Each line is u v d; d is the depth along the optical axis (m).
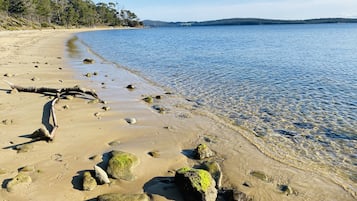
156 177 7.15
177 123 11.26
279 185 7.20
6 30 73.62
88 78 19.14
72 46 44.81
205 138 9.89
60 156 7.91
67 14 143.62
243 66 26.30
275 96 15.53
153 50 41.38
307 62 29.48
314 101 14.58
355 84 18.41
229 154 8.73
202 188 6.11
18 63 23.09
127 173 7.06
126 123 10.91
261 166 8.10
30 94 13.76
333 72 23.28
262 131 10.77
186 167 7.05
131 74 21.56
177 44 55.00
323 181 7.49
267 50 43.00
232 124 11.41
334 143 9.79
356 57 33.97
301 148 9.42
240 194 6.42
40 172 7.03
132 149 8.64
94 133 9.67
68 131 9.67
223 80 19.69
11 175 6.87
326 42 61.56
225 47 48.28
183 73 22.34
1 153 7.89
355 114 12.55
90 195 6.30
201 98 15.11
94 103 13.19
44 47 39.56
